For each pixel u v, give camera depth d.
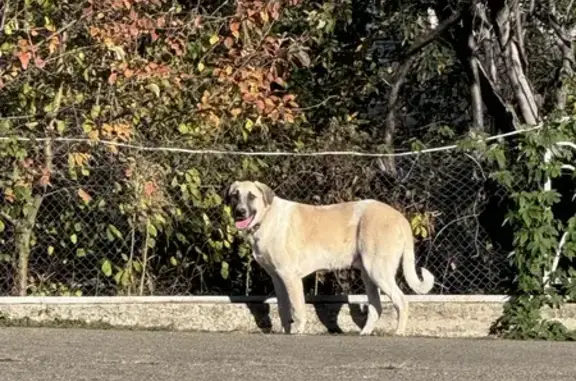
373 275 10.26
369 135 12.46
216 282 11.31
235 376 7.70
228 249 11.27
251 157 11.01
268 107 11.02
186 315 10.60
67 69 10.95
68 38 10.98
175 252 11.21
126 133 10.70
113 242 10.97
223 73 11.08
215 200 10.95
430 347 9.20
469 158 10.73
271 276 10.65
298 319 10.34
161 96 11.07
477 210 10.77
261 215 10.30
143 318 10.58
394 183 10.99
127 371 7.80
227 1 12.08
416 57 14.08
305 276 10.78
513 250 10.38
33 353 8.41
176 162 10.92
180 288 11.23
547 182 10.23
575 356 8.78
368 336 10.12
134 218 10.87
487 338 10.27
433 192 10.87
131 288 11.00
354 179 11.02
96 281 11.01
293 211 10.45
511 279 10.65
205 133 11.08
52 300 10.52
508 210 10.34
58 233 10.94
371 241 10.25
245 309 10.66
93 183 10.82
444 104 15.03
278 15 11.32
